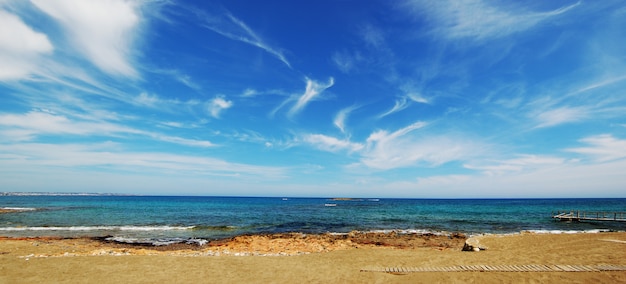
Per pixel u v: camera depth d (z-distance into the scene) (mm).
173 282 10062
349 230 28203
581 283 8891
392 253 15305
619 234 20828
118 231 26250
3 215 40469
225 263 12766
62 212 45938
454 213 50750
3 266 11789
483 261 12195
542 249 15516
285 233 24859
